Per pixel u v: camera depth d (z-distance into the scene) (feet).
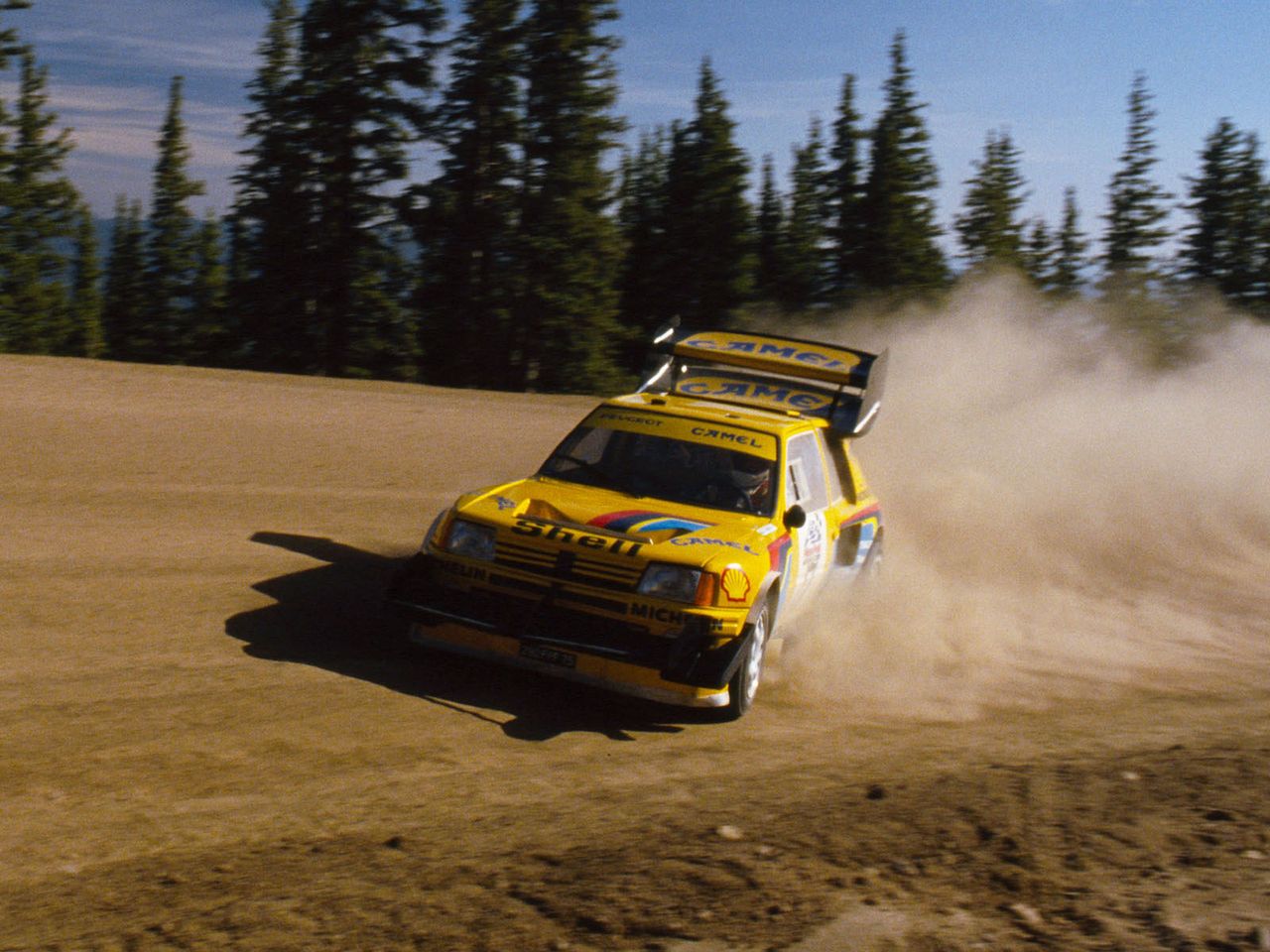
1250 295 195.72
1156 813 16.37
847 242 188.34
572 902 12.91
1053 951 11.88
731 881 13.56
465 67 160.86
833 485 27.99
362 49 160.56
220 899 12.70
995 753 20.12
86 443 41.63
